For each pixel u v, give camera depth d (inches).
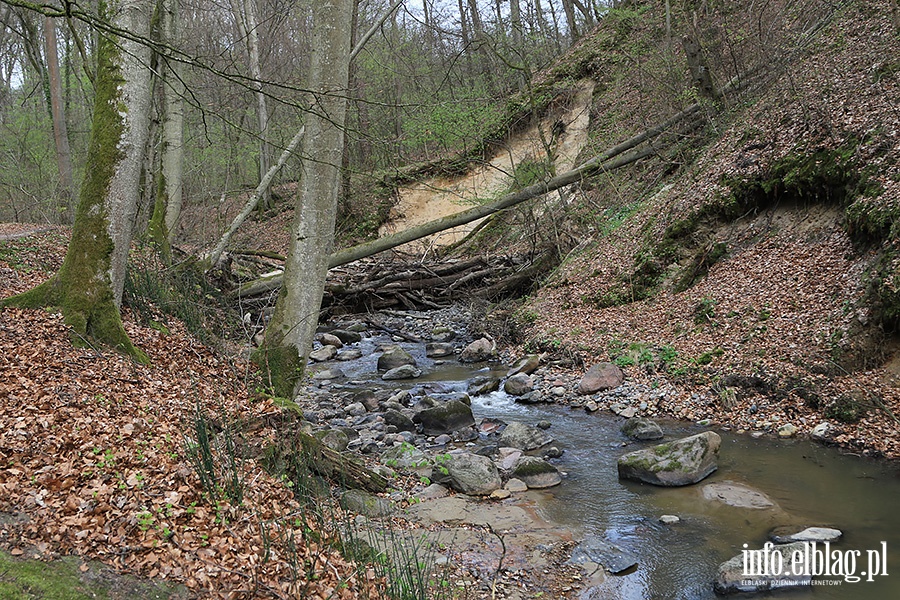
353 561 211.0
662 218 637.3
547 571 238.2
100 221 324.8
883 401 364.2
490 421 429.1
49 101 1103.6
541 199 874.1
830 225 487.8
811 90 577.0
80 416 234.2
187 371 329.7
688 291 558.9
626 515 287.6
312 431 365.7
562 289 678.5
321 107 299.4
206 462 222.2
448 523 278.2
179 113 626.8
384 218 1135.0
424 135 928.9
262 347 354.0
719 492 304.5
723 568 229.0
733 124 677.9
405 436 399.5
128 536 179.5
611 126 944.9
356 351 676.1
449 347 663.8
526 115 1083.9
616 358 509.7
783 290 478.3
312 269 354.9
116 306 329.4
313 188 350.3
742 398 416.8
